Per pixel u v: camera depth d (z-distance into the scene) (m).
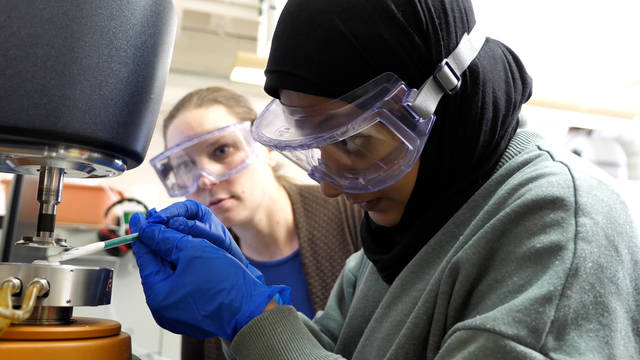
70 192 2.21
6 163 0.58
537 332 0.49
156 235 0.74
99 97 0.52
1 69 0.49
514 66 0.78
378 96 0.65
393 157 0.69
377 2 0.68
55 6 0.50
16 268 0.54
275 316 0.67
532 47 2.43
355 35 0.67
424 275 0.72
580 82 2.62
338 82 0.68
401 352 0.64
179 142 1.63
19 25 0.49
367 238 0.86
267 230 1.61
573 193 0.57
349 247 1.56
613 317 0.50
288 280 1.62
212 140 1.55
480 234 0.61
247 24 2.32
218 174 1.54
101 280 0.60
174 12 0.61
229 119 1.64
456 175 0.73
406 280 0.74
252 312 0.70
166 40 0.59
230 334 0.70
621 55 2.41
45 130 0.50
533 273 0.54
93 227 2.22
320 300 1.52
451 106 0.69
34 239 0.58
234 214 1.56
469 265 0.60
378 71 0.68
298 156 0.77
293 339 0.65
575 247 0.52
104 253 2.18
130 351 0.59
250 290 0.72
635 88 2.59
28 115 0.50
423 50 0.67
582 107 1.99
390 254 0.79
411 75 0.68
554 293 0.50
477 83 0.69
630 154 2.30
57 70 0.50
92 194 2.25
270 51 0.74
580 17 2.17
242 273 0.72
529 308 0.50
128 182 2.86
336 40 0.67
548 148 0.71
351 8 0.68
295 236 1.65
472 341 0.51
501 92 0.73
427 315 0.64
